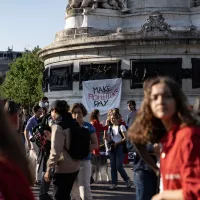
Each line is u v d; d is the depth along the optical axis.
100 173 18.81
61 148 10.27
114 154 17.06
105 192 16.50
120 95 28.95
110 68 29.44
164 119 5.29
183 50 28.62
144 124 5.78
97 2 32.53
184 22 31.61
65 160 10.45
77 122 12.07
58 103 10.55
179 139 4.88
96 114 18.61
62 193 10.57
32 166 4.21
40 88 91.94
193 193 4.54
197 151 4.71
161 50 28.66
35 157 17.75
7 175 3.57
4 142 3.69
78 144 10.45
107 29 32.00
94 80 29.73
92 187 17.48
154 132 5.82
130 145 9.92
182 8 32.06
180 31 28.56
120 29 29.20
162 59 28.59
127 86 29.08
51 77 32.53
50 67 32.78
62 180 10.55
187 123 5.04
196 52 28.72
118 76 29.20
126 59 29.09
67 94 31.08
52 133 10.37
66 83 31.22
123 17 32.62
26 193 3.61
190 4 32.31
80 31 31.70
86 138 10.59
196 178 4.59
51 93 32.56
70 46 30.70
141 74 28.78
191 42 28.47
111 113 17.23
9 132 3.73
